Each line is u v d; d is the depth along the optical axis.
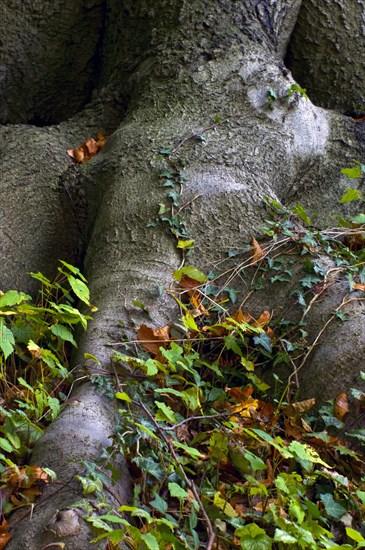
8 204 5.49
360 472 3.95
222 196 5.21
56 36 6.85
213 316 4.76
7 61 6.77
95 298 4.79
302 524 3.33
